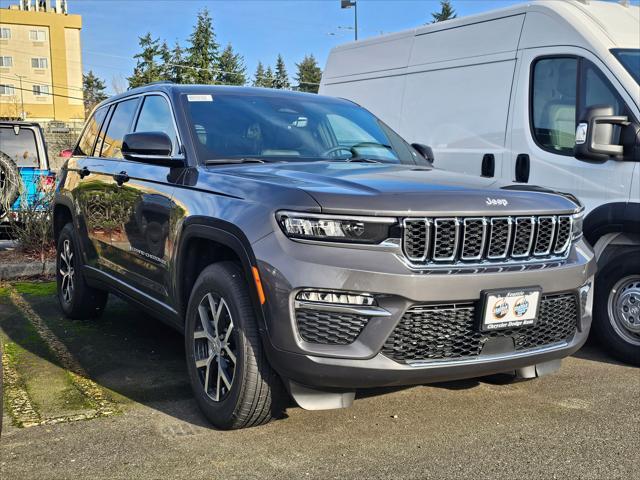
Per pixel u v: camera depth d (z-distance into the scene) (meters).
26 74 83.94
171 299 4.15
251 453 3.34
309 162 4.27
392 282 3.08
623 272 5.00
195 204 3.84
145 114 4.99
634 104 5.03
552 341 3.64
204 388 3.69
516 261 3.42
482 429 3.70
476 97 6.37
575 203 3.85
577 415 3.94
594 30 5.46
